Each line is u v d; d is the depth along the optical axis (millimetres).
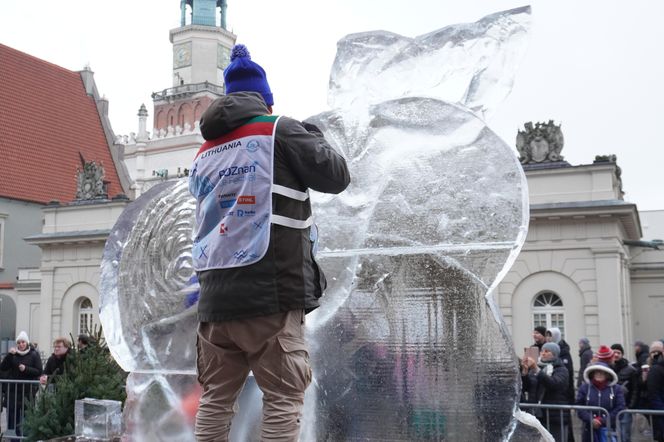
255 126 2768
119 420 4934
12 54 46781
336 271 3912
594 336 21516
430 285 3697
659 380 9805
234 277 2635
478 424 3520
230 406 2900
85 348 8398
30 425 7328
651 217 39344
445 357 3619
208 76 82438
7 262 40625
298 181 2760
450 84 4023
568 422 7770
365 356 3785
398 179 3855
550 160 22969
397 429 3668
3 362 11062
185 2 85438
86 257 31266
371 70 4215
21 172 42906
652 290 28531
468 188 3689
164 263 4609
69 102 49344
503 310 22531
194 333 4422
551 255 22266
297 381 2668
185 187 4758
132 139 72938
